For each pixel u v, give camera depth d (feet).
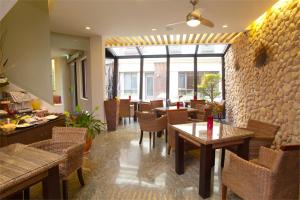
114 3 11.05
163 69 26.58
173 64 26.30
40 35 11.91
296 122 9.91
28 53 11.39
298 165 5.80
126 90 27.68
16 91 10.56
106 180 9.38
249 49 16.28
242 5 11.37
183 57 25.96
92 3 11.10
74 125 11.70
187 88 26.32
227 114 23.56
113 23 14.57
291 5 10.20
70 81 28.84
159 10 12.09
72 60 26.04
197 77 25.89
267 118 13.15
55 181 5.54
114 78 27.04
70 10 12.09
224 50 24.43
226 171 6.96
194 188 8.71
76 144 7.72
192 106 20.53
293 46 10.07
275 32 11.87
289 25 10.39
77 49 18.76
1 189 3.97
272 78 12.35
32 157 5.47
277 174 5.57
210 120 9.36
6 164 5.00
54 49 19.06
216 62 25.58
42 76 12.05
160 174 9.95
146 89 27.25
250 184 5.98
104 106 18.90
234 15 12.98
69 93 28.86
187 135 8.73
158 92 26.99
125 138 16.11
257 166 5.76
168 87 26.53
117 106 19.02
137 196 8.13
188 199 7.93
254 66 15.24
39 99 11.84
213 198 7.93
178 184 9.02
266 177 5.60
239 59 18.99
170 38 20.81
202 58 25.70
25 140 8.53
